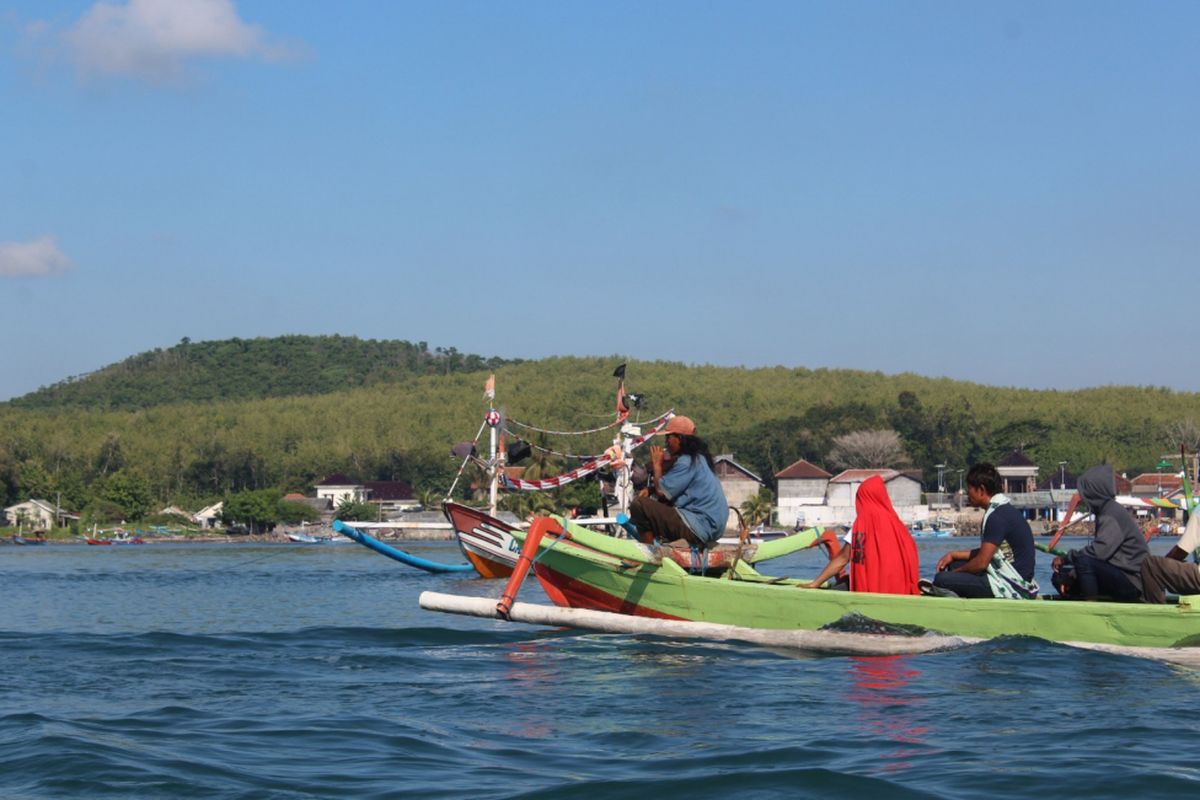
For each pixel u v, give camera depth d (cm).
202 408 17062
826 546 1174
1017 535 1002
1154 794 545
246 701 794
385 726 707
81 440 14150
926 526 9250
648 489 1132
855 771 585
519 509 3525
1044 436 12606
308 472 13600
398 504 12275
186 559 4972
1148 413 13825
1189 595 943
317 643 1107
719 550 1153
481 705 770
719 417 14775
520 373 18375
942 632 970
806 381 17262
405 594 2230
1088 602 948
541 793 554
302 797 550
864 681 838
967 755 618
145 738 674
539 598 1980
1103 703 756
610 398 15675
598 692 810
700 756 621
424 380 18638
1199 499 1067
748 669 895
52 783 573
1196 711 732
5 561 4719
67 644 1109
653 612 1091
